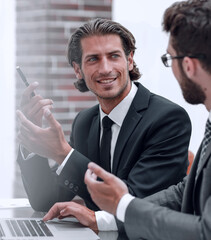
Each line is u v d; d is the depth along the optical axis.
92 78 1.81
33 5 3.32
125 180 1.75
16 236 1.44
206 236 1.12
